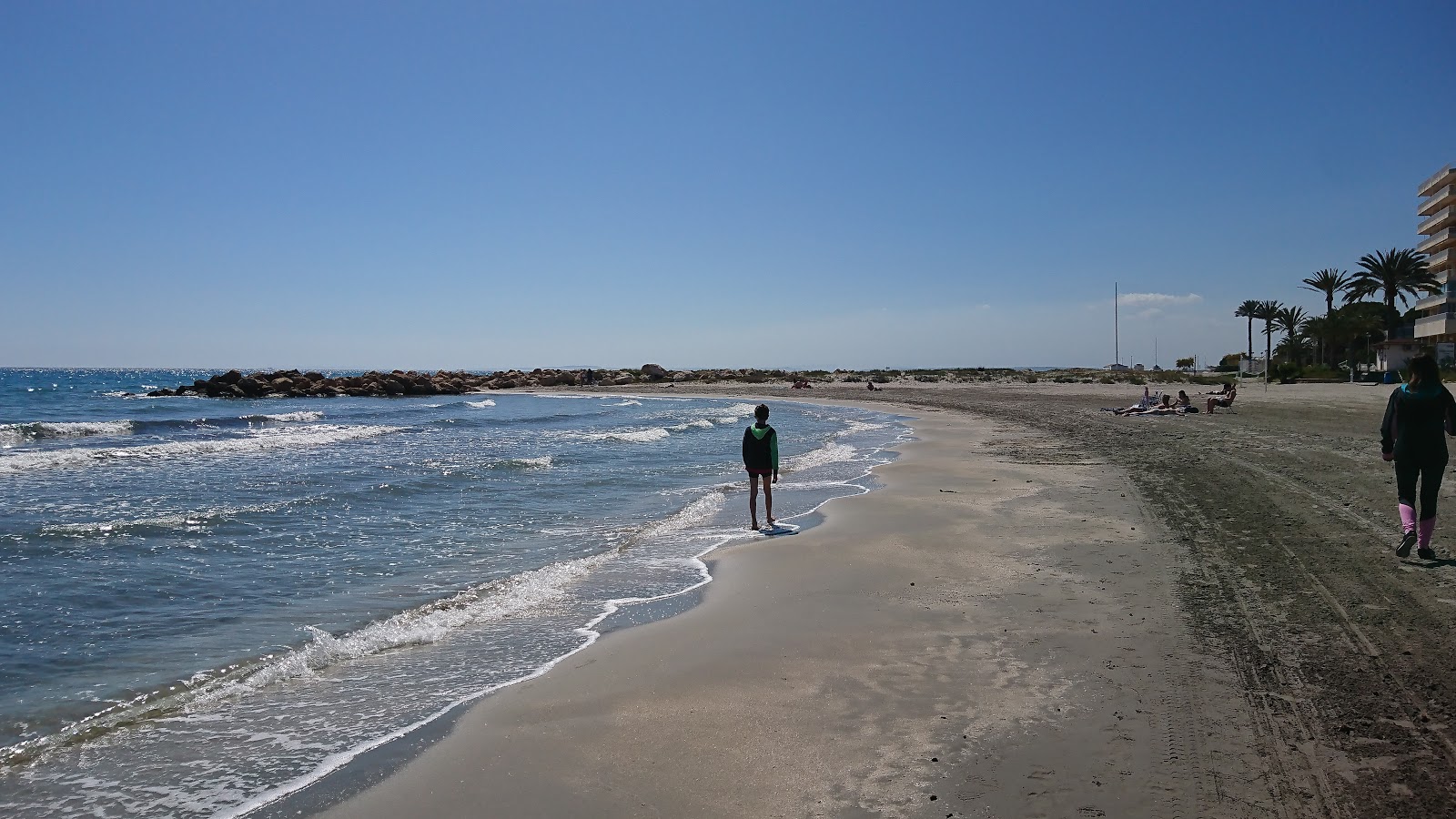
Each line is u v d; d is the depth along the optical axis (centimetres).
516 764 393
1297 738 379
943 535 905
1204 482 1186
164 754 420
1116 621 569
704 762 387
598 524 1087
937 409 3931
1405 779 337
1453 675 441
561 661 548
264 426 3059
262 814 357
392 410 4338
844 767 374
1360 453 1455
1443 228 5388
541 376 8519
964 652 524
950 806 334
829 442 2344
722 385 8119
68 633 625
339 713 469
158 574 805
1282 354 7506
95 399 5144
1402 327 6131
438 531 1042
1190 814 319
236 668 552
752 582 742
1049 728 404
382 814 351
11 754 421
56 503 1206
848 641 558
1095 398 4588
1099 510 1016
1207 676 459
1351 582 622
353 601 725
